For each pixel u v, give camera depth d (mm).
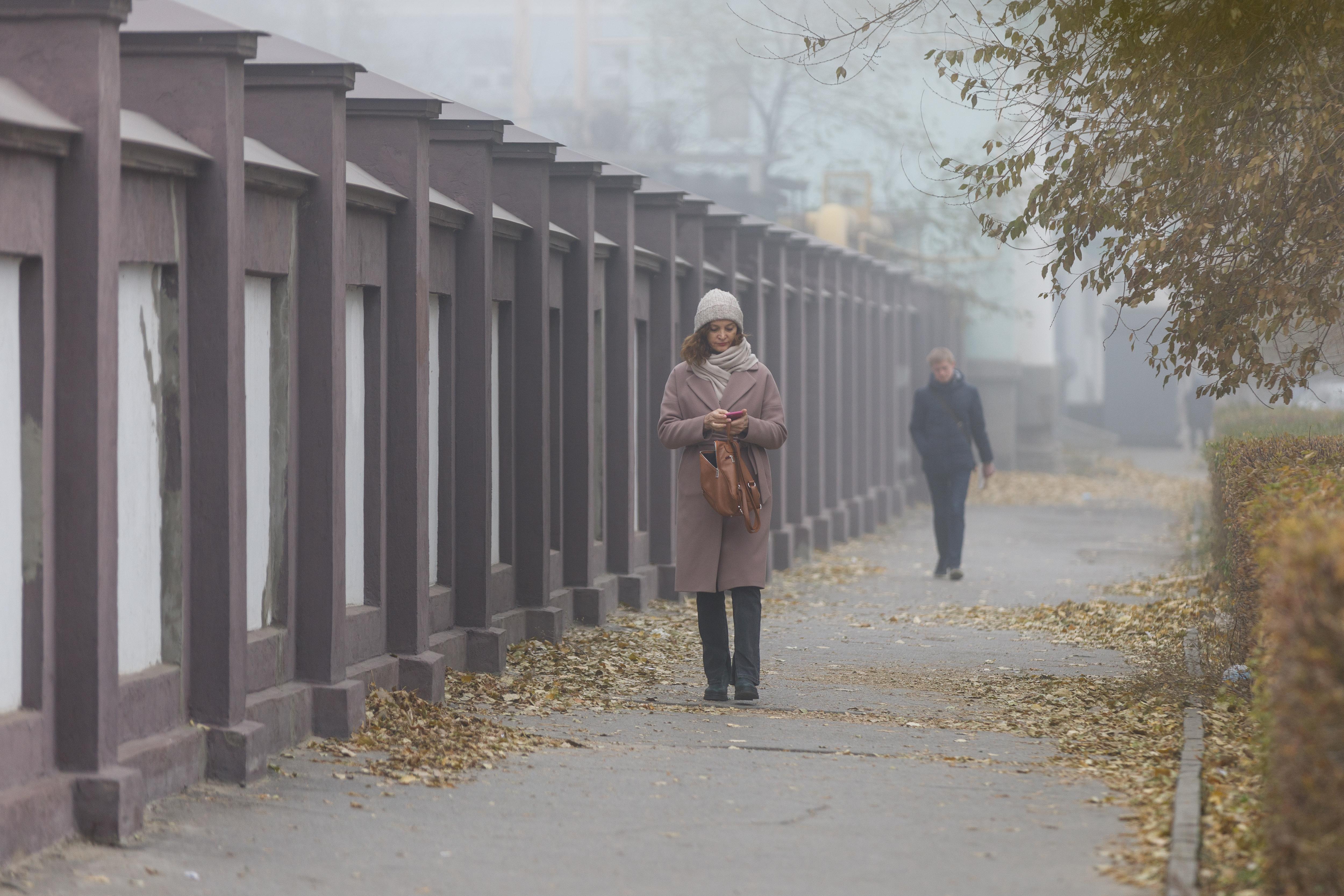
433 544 36938
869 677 38438
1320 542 15656
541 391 42500
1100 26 31453
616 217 49875
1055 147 33219
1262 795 21891
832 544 79500
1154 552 74562
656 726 31219
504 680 36125
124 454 23531
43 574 21219
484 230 37281
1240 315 33469
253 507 27469
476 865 20828
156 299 24391
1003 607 54031
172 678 24469
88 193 21281
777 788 25453
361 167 32594
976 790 25375
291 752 27094
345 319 29672
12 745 20594
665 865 20891
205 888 19719
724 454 33312
